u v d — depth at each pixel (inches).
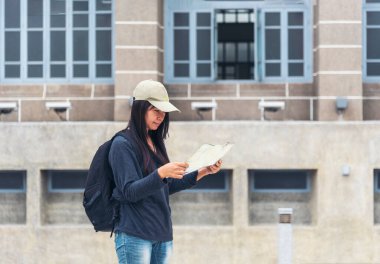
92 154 682.2
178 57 708.0
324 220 676.7
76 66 708.0
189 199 694.5
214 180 693.9
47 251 683.4
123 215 278.5
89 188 282.0
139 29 683.4
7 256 685.9
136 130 281.3
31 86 705.6
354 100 681.0
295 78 705.0
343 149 677.3
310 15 706.2
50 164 682.8
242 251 677.3
